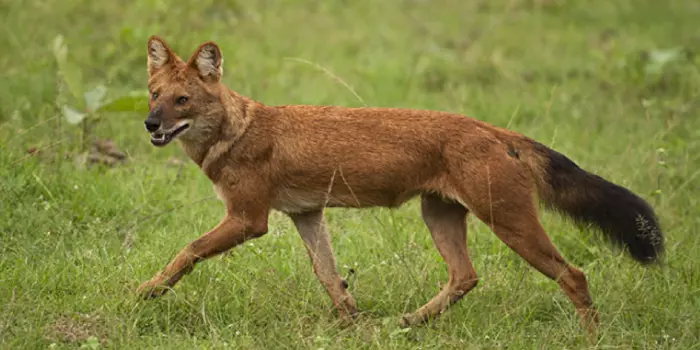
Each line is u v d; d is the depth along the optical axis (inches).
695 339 377.1
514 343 367.6
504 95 711.1
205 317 374.3
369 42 844.0
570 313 401.7
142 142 572.1
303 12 913.5
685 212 506.9
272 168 388.8
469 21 942.4
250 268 415.2
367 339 367.9
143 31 697.0
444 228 398.3
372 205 396.2
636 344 376.8
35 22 741.9
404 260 418.0
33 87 608.7
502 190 371.6
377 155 383.6
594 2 1012.5
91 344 341.7
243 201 388.5
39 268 404.8
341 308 396.8
